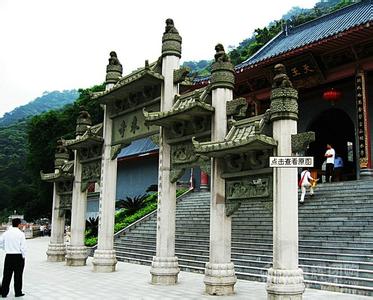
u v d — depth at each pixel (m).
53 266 20.12
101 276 16.62
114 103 18.91
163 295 12.32
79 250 20.41
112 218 18.61
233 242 18.75
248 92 34.31
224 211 12.81
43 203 58.72
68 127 57.47
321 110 32.38
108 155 18.91
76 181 20.86
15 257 12.48
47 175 22.52
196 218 25.00
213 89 13.61
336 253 14.73
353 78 29.75
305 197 21.38
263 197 11.51
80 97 62.81
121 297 12.06
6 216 97.00
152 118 14.51
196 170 38.75
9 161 120.75
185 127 14.55
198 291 13.02
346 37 25.12
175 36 16.03
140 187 45.81
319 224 17.64
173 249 14.85
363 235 15.60
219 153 12.28
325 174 28.45
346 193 20.59
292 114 11.21
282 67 11.58
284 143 11.07
